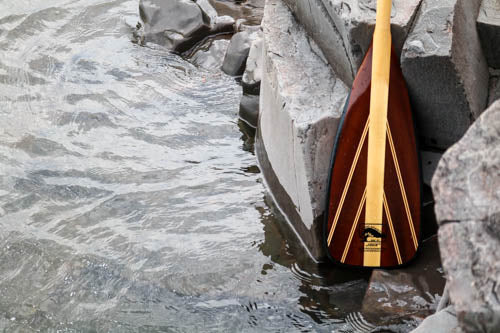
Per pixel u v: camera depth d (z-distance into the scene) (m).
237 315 2.94
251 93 4.32
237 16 5.33
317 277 3.11
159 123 4.33
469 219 1.77
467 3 3.14
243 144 4.16
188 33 5.02
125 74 4.81
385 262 3.04
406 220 3.02
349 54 3.20
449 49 2.88
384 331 2.74
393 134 3.01
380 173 2.97
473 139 1.88
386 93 2.97
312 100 3.29
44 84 4.73
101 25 5.39
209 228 3.48
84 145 4.14
